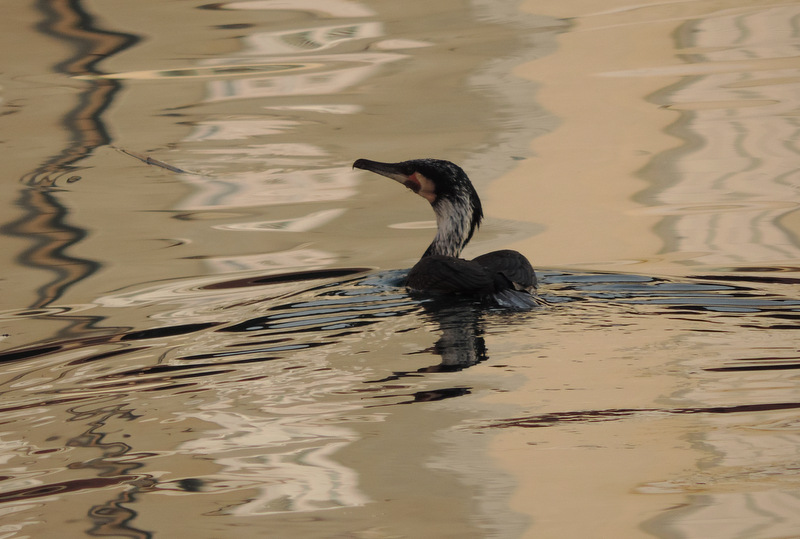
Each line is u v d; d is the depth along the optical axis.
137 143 18.42
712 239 13.22
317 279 12.20
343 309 10.16
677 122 18.20
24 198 16.06
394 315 9.85
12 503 6.66
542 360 8.52
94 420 7.91
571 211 14.64
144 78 22.17
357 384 8.25
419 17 25.95
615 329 9.16
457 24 25.23
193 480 6.88
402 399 7.93
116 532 6.28
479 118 18.89
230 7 27.25
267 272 12.63
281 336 9.48
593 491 6.56
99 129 19.31
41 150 18.30
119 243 14.05
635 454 6.95
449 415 7.63
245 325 9.95
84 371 9.18
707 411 7.48
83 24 25.86
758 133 17.45
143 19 26.34
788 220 13.85
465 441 7.24
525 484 6.67
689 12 25.27
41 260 13.52
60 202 15.85
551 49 22.88
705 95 19.55
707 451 6.94
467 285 10.20
